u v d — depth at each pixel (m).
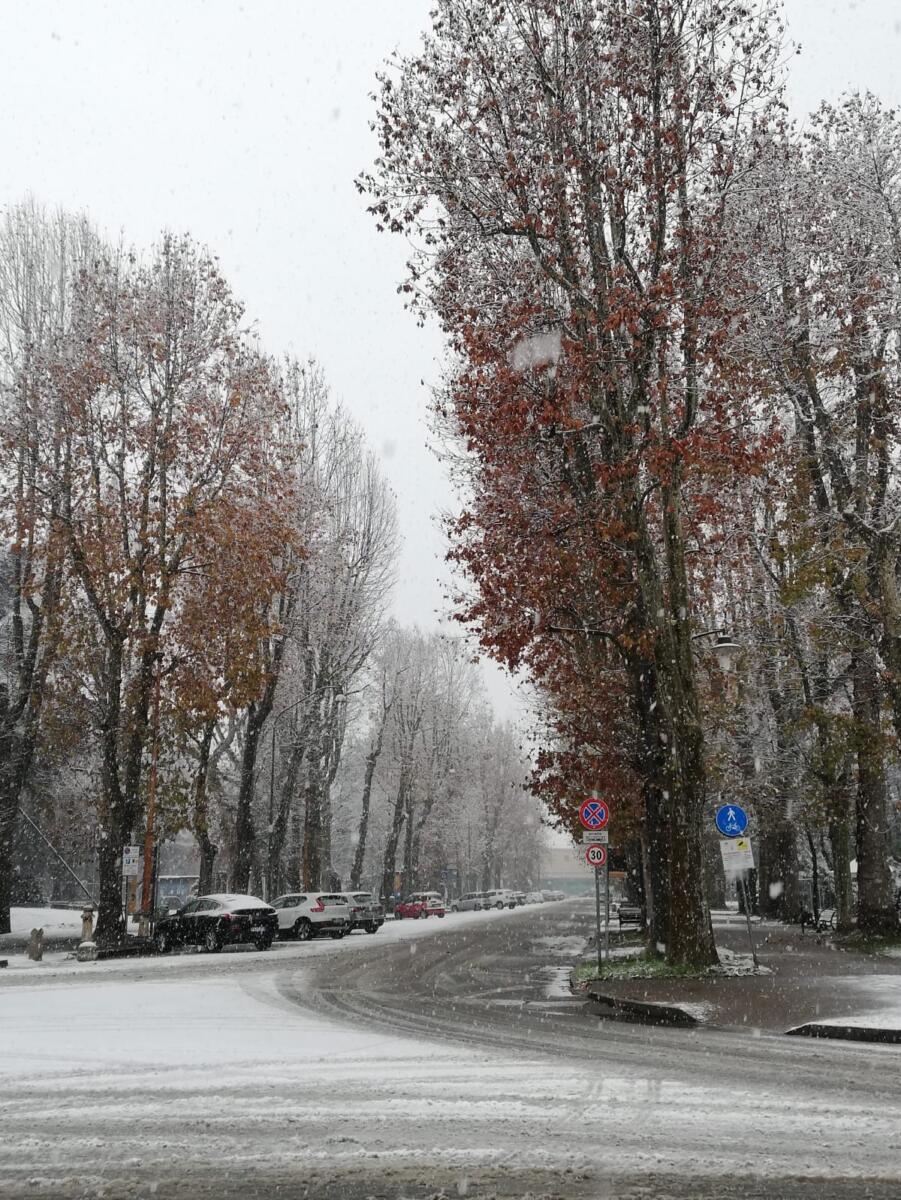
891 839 45.22
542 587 20.92
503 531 21.56
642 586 20.19
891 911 27.02
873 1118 7.66
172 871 89.69
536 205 19.70
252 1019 14.67
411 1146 6.92
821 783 31.72
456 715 74.69
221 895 33.00
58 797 44.22
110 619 31.58
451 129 19.73
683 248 19.41
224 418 31.88
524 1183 6.04
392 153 19.86
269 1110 8.08
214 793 47.03
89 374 30.80
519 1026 13.95
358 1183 6.09
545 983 20.92
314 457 44.88
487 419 19.94
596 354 19.36
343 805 86.06
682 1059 10.74
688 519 23.00
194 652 31.89
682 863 19.64
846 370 25.28
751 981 18.09
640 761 24.08
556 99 19.66
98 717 34.72
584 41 19.39
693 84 19.22
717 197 19.83
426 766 70.75
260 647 40.19
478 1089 8.90
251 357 33.25
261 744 56.69
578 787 25.77
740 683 30.61
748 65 19.08
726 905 60.03
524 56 19.66
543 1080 9.34
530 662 24.14
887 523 25.47
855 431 26.00
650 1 19.17
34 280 35.06
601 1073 9.75
